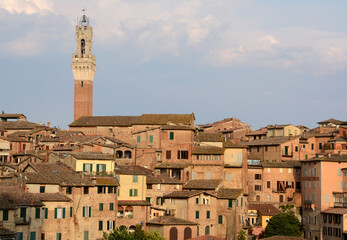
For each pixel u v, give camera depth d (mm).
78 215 182000
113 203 192125
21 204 163500
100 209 188750
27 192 170875
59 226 176000
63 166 197375
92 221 186125
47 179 180250
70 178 185625
